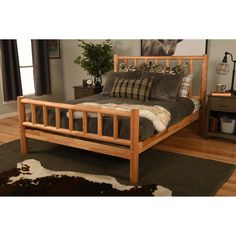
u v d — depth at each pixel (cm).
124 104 329
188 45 427
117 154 262
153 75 384
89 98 385
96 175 273
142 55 469
